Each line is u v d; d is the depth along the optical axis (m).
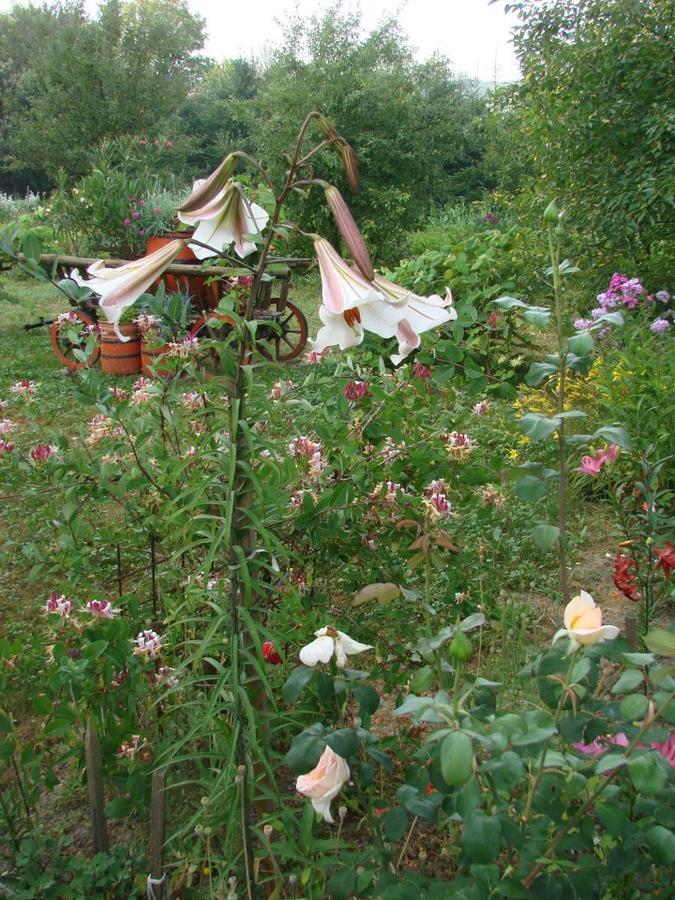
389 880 1.57
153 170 10.76
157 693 2.46
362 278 1.46
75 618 2.46
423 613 2.77
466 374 2.81
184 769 2.36
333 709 2.35
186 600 2.36
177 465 2.43
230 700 2.00
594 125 7.55
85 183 8.96
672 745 1.45
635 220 7.38
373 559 2.72
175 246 1.61
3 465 3.17
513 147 9.21
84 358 2.80
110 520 4.29
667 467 3.99
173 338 3.24
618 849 1.41
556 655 1.50
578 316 7.68
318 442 3.01
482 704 1.58
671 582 3.00
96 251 9.05
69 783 2.54
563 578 2.22
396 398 2.77
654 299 6.90
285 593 2.32
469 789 1.29
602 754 1.49
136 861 2.17
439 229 18.53
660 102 7.47
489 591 3.41
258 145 15.84
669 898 1.54
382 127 15.19
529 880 1.42
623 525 3.09
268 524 2.19
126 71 24.22
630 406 4.29
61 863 2.17
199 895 2.04
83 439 2.85
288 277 7.49
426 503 2.46
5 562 3.73
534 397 5.41
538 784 1.46
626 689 1.44
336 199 1.54
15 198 32.97
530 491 2.12
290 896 1.97
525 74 8.32
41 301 12.41
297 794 2.18
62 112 24.02
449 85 22.59
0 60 36.56
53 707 2.27
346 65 15.16
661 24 7.39
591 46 7.63
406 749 2.42
